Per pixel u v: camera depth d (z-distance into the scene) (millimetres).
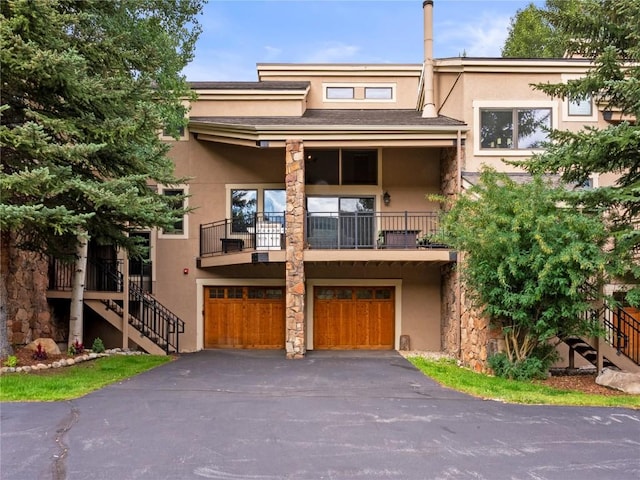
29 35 7980
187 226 14758
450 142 12977
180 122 13359
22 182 7457
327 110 17094
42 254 11359
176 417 6168
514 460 4781
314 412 6496
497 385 8438
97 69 9711
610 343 11250
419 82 16703
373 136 12711
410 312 14461
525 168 9836
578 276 8367
